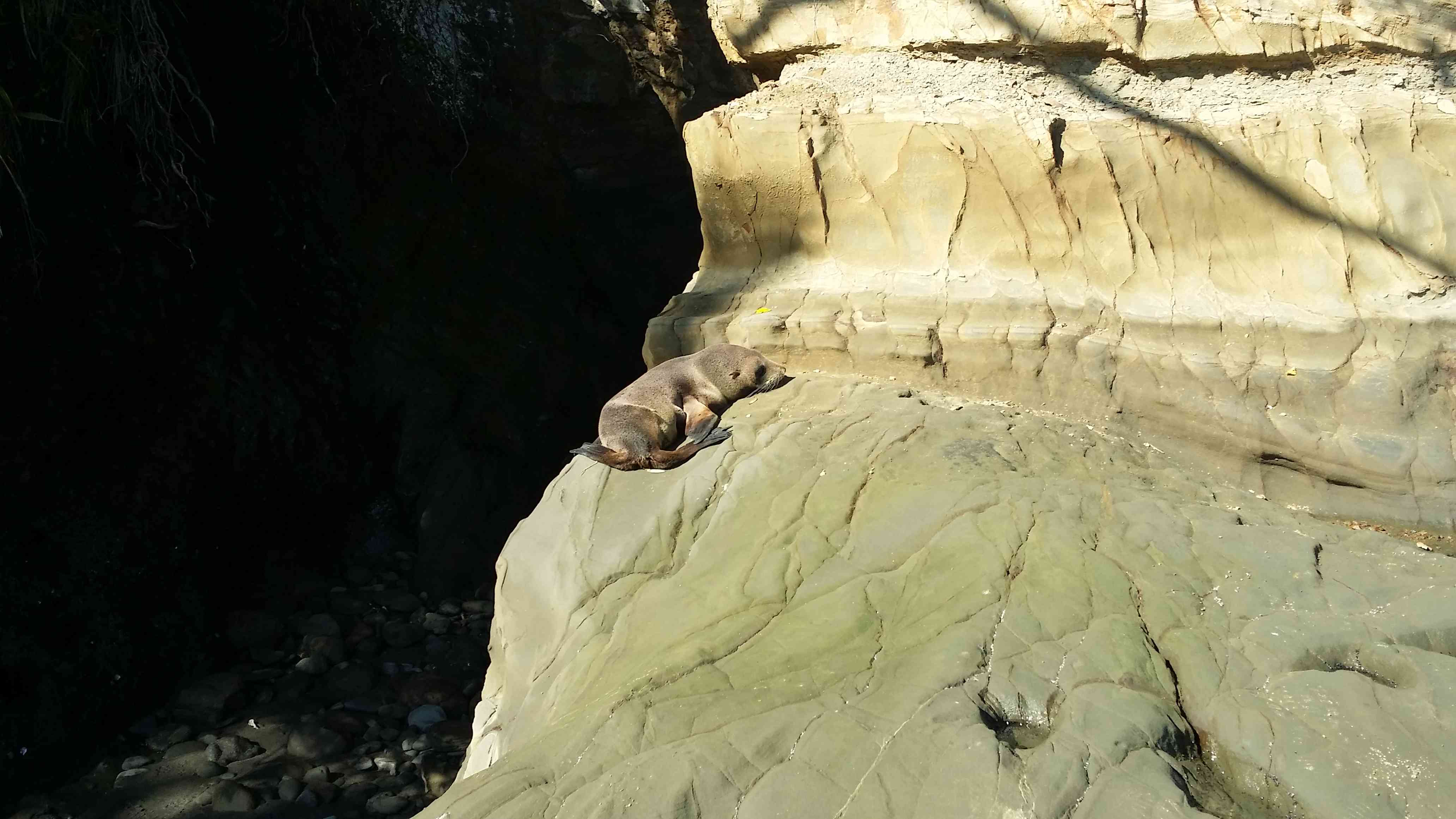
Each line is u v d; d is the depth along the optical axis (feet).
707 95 46.85
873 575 15.33
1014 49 21.61
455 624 34.09
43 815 24.68
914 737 11.79
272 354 36.40
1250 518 16.40
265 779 26.05
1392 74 20.27
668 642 15.12
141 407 32.40
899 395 20.16
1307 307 20.04
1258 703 12.26
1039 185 21.20
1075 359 20.36
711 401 21.04
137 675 28.73
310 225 39.34
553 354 42.22
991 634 13.37
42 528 28.81
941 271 21.91
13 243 30.01
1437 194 19.65
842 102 22.80
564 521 18.97
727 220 23.84
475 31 44.45
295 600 34.12
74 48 30.66
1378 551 15.24
